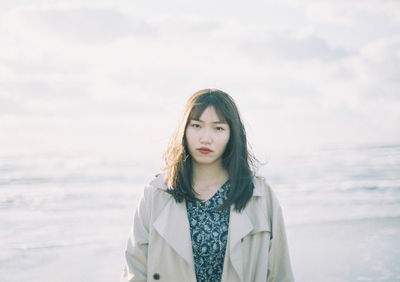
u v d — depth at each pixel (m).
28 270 6.04
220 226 2.41
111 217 10.45
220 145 2.38
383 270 5.50
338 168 18.86
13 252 7.07
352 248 6.54
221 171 2.55
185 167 2.46
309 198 12.27
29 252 7.08
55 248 7.36
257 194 2.50
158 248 2.46
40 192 14.66
